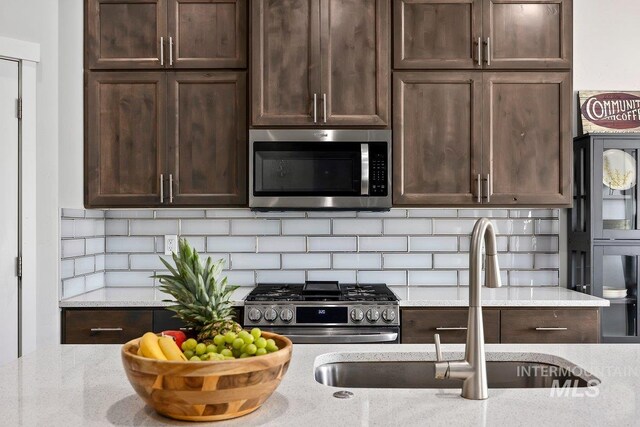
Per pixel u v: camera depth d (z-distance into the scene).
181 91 2.87
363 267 3.23
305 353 1.61
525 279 3.23
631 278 2.89
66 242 2.77
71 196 2.80
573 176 3.09
